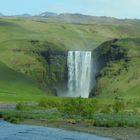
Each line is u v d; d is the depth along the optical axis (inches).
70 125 4271.7
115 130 3865.7
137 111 5802.2
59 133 3742.6
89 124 4279.0
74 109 5032.0
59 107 5452.8
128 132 3745.1
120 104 5984.3
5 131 3873.0
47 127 4217.5
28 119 4859.7
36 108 6112.2
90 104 5024.6
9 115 5059.1
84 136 3553.2
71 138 3437.5
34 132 3816.4
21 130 3961.6
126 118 4564.5
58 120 4667.8
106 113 5265.8
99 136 3555.6
